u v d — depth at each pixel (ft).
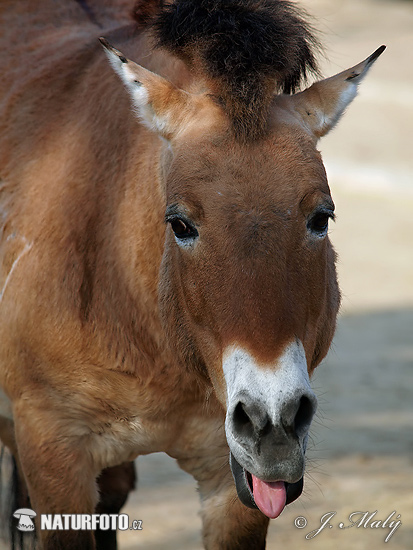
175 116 21.56
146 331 23.94
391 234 103.55
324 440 47.14
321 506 38.58
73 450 25.07
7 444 30.76
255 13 21.30
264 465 17.89
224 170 19.56
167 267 22.11
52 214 25.46
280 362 18.11
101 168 25.29
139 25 27.09
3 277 26.63
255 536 25.25
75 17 30.78
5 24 31.09
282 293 18.65
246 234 18.93
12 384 25.67
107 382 24.38
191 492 41.70
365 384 57.52
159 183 23.39
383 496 39.40
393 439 47.37
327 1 198.70
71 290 24.47
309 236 19.58
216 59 20.80
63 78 27.89
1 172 27.58
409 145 131.13
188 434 25.40
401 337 69.72
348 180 120.78
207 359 20.42
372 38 174.50
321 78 24.50
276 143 19.94
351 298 82.07
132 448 25.75
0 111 28.73
